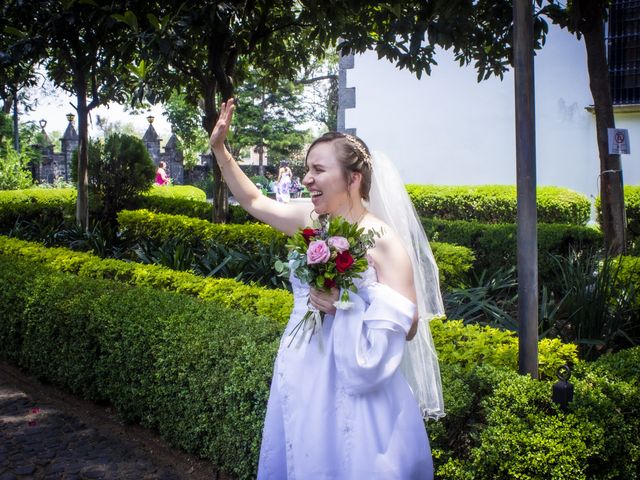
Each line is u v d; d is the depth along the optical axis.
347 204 2.15
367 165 2.14
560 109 11.10
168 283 5.03
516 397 2.41
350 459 1.92
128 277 5.34
